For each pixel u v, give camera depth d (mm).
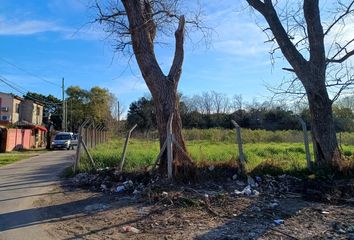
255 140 38344
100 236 6965
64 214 8680
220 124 65375
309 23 11875
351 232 6738
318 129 11555
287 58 12039
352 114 36781
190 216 8008
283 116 56094
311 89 11703
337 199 9078
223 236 6664
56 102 83188
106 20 13609
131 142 38375
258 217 7824
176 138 11734
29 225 7789
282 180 10703
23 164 22109
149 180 11133
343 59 12016
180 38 12508
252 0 12281
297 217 7766
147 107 69938
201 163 11438
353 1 12156
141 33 12086
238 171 11141
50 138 46969
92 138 29172
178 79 12250
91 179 12734
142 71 12102
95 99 80812
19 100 55969
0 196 10930
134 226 7527
